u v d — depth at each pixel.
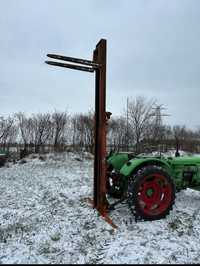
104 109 5.04
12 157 15.73
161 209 4.75
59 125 19.42
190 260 3.35
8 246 3.75
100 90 5.04
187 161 5.59
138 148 14.95
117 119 19.12
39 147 17.86
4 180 8.97
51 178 9.24
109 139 18.50
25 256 3.45
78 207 5.42
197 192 6.70
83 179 8.87
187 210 5.21
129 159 5.66
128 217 4.82
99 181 5.13
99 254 3.50
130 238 3.95
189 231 4.23
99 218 4.74
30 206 5.64
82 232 4.19
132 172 4.98
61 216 4.91
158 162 5.11
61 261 3.32
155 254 3.48
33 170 11.57
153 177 4.82
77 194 6.56
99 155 5.12
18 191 7.11
